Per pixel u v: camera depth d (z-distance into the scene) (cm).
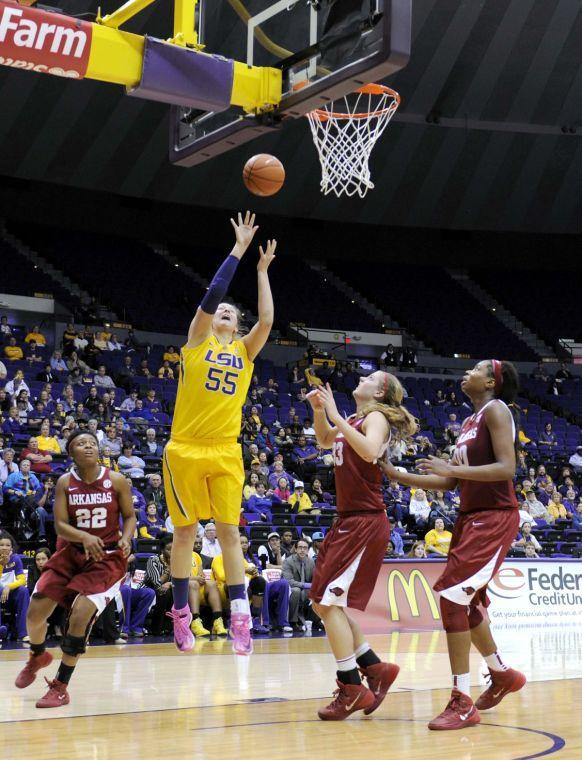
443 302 3127
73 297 2541
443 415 2358
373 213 2652
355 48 564
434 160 2542
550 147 2555
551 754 375
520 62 2331
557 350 3062
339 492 509
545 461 2116
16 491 1235
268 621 1222
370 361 2850
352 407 2253
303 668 759
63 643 533
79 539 536
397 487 1703
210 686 632
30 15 575
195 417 520
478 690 605
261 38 646
